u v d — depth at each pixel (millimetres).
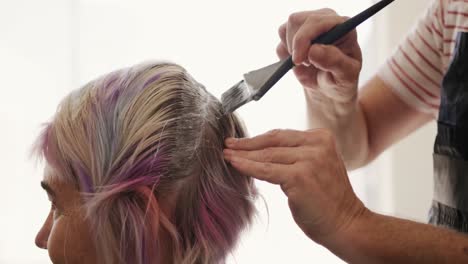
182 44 1889
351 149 943
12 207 1883
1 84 1876
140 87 599
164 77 611
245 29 1885
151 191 595
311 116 920
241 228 682
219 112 644
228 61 1886
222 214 649
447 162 796
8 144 1880
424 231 605
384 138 978
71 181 605
